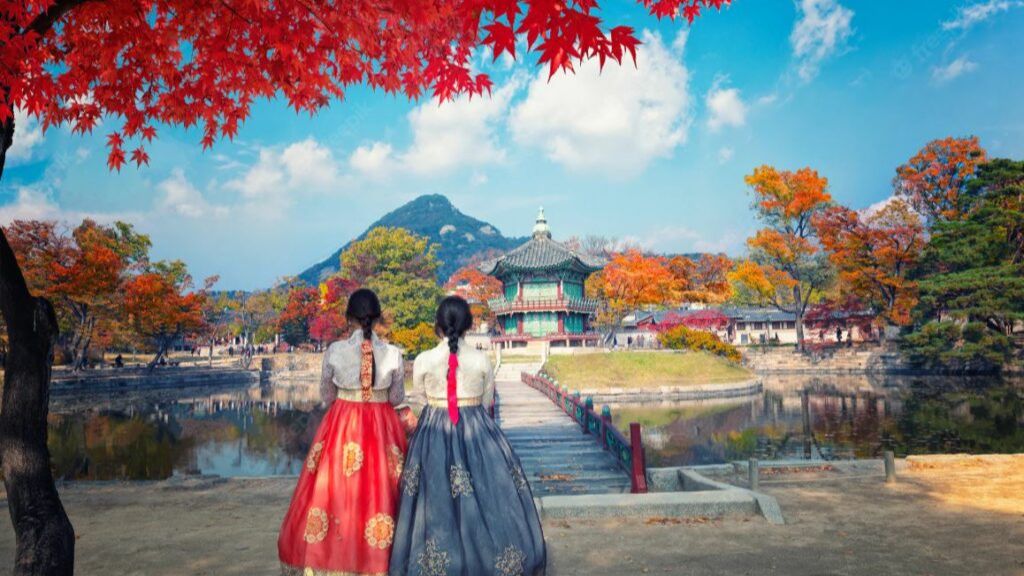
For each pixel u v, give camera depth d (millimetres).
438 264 73562
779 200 62812
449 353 3492
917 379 46375
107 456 19266
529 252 55312
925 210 63125
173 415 30438
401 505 3242
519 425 18344
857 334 79938
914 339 48062
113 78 5168
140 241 54375
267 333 82750
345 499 3199
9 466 3906
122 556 5801
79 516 7938
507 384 35531
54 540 3900
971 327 45656
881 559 5230
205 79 5332
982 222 50781
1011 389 35938
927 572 4863
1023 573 4820
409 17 4527
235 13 4828
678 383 40031
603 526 6461
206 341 83812
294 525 3234
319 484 3256
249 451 20266
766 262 64750
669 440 21656
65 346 53562
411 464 3328
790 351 60219
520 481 3418
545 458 13930
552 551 5562
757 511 6902
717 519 6738
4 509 8414
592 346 58844
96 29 4871
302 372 62312
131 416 30078
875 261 54750
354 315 3549
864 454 18062
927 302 50312
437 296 65062
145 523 7418
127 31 4781
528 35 2992
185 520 7602
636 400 37344
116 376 45250
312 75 5148
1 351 32344
